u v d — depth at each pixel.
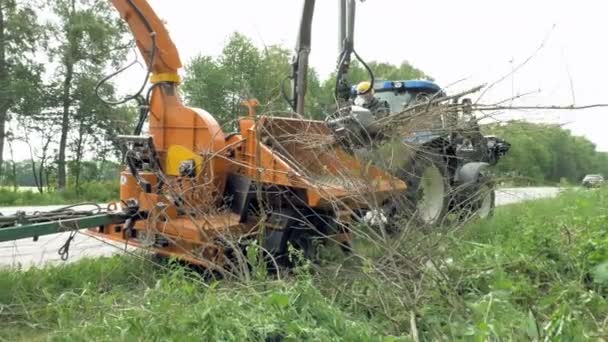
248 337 3.09
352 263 4.80
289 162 5.61
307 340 3.14
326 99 7.25
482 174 7.56
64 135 26.31
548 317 3.59
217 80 8.24
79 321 3.79
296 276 4.59
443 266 4.30
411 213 5.05
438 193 6.75
